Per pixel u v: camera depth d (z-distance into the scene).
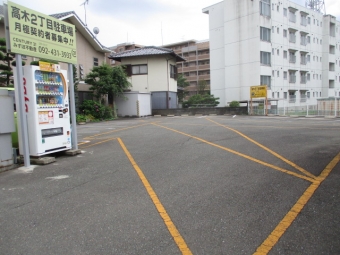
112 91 20.95
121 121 19.17
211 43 36.47
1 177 5.34
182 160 6.27
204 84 44.03
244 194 4.00
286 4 35.06
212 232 2.94
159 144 8.50
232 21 33.00
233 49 33.09
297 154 6.51
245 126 12.99
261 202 3.69
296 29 36.44
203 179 4.79
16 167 6.10
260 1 31.05
